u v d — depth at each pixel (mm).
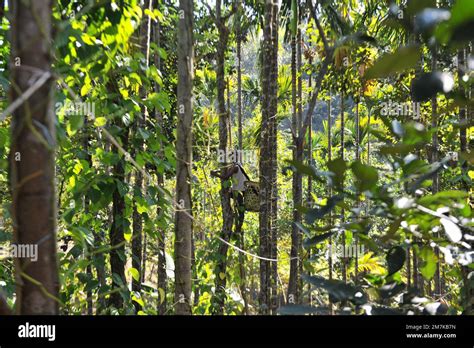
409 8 736
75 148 3135
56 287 1003
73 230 2592
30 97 925
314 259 1545
